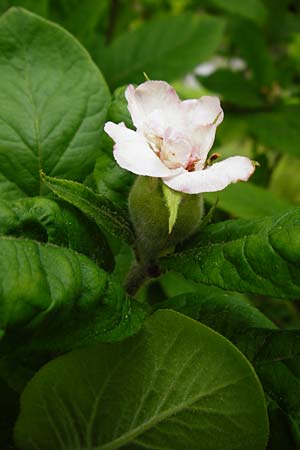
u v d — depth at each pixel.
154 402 0.23
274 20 0.53
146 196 0.23
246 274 0.23
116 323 0.22
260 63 0.51
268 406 0.25
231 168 0.22
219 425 0.23
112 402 0.23
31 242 0.22
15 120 0.26
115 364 0.23
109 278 0.23
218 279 0.23
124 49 0.44
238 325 0.26
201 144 0.23
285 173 0.55
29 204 0.23
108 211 0.24
